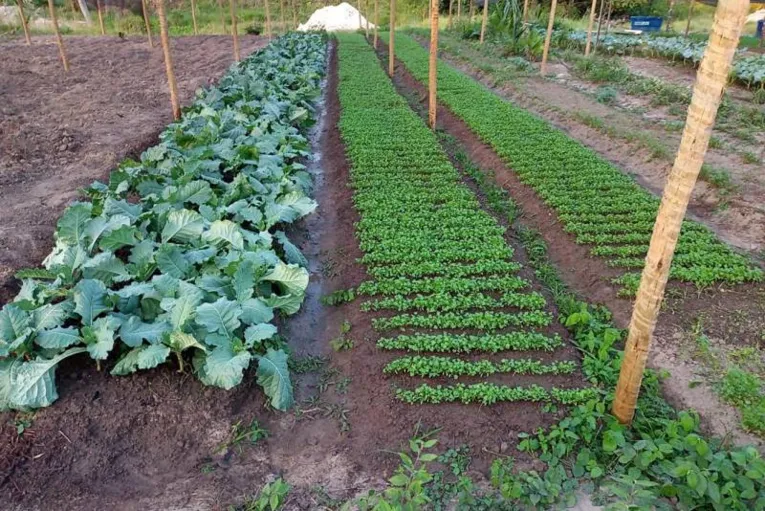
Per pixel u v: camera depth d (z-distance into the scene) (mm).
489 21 28469
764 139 12891
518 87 18016
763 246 8688
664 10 38500
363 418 5699
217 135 11328
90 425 5309
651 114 15312
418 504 4484
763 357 6320
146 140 12398
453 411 5613
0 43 26750
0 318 5648
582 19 37000
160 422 5406
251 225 8586
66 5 36062
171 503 4770
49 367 5406
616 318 7141
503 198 10555
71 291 6168
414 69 20547
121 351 5938
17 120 13555
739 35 3578
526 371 6102
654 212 9281
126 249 8039
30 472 4906
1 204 9305
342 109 15523
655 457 4773
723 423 5457
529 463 5113
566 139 12617
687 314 7043
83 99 16188
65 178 10477
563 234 8992
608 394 5668
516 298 7152
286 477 5090
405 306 7066
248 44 28625
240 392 5793
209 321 5676
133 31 33719
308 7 43719
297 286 6766
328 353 6750
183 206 8469
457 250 8211
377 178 10820
